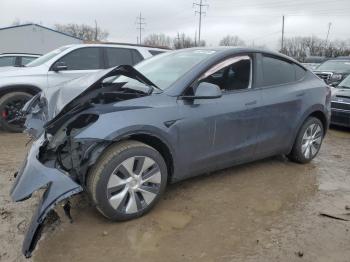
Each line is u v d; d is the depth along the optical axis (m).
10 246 3.25
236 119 4.36
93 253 3.19
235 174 4.99
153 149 3.73
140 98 3.78
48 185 3.11
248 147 4.61
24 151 5.94
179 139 3.90
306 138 5.42
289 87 5.06
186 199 4.20
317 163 5.71
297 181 4.87
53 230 3.51
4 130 7.38
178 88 3.99
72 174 3.44
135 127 3.56
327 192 4.57
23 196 3.16
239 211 3.97
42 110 4.48
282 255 3.22
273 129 4.85
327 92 5.62
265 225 3.70
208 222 3.72
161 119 3.74
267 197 4.34
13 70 7.49
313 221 3.82
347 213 4.02
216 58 4.34
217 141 4.25
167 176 4.01
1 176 4.79
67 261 3.07
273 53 5.02
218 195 4.33
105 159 3.47
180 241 3.39
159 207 3.98
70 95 3.79
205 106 4.10
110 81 4.14
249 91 4.59
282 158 5.76
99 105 3.64
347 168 5.55
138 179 3.66
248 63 4.66
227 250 3.27
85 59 8.00
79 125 3.62
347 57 15.35
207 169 4.32
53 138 3.71
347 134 8.20
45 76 7.48
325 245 3.39
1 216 3.74
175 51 5.01
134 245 3.31
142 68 4.75
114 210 3.54
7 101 7.13
